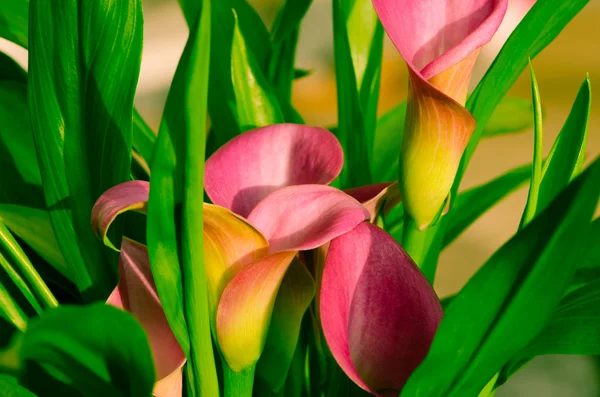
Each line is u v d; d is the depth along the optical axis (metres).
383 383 0.51
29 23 0.53
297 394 0.57
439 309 0.50
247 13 0.71
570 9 0.58
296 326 0.51
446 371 0.48
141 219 0.58
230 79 0.67
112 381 0.47
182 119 0.45
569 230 0.45
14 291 0.57
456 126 0.50
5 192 0.63
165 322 0.51
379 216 0.55
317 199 0.49
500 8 0.50
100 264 0.57
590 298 0.52
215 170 0.52
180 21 2.35
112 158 0.55
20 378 0.54
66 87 0.54
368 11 0.70
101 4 0.53
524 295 0.47
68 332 0.43
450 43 0.52
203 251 0.46
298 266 0.50
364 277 0.50
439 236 0.62
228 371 0.50
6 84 0.66
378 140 0.74
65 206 0.56
